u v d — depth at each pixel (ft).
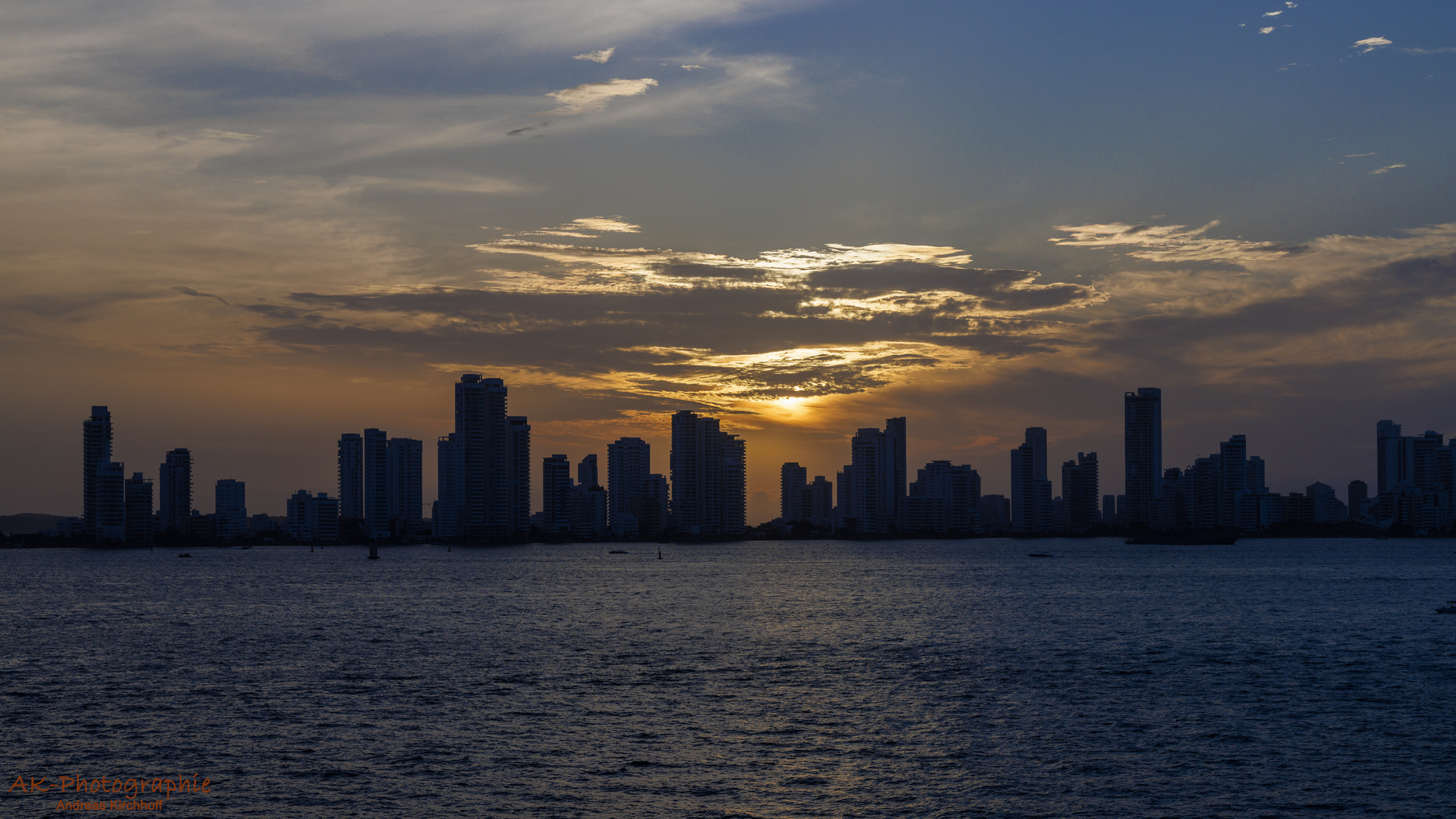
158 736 281.13
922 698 330.13
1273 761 254.27
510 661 414.82
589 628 542.16
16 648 460.55
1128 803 224.33
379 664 404.57
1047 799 227.61
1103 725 291.17
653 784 238.07
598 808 222.07
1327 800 225.56
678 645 464.65
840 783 239.09
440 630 532.32
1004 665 397.39
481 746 270.05
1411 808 220.23
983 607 655.76
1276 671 377.50
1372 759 255.29
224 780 240.94
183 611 651.25
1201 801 225.56
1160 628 524.11
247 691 344.69
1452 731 282.36
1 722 297.53
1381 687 343.87
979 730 286.87
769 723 295.69
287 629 541.34
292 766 252.42
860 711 311.88
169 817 217.56
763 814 218.38
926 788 235.20
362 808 222.48
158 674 380.17
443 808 222.07
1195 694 335.06
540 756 260.83
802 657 422.00
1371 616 577.84
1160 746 268.00
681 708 316.60
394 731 285.84
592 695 336.29
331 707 317.63
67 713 309.63
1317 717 299.79
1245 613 597.52
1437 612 587.27
